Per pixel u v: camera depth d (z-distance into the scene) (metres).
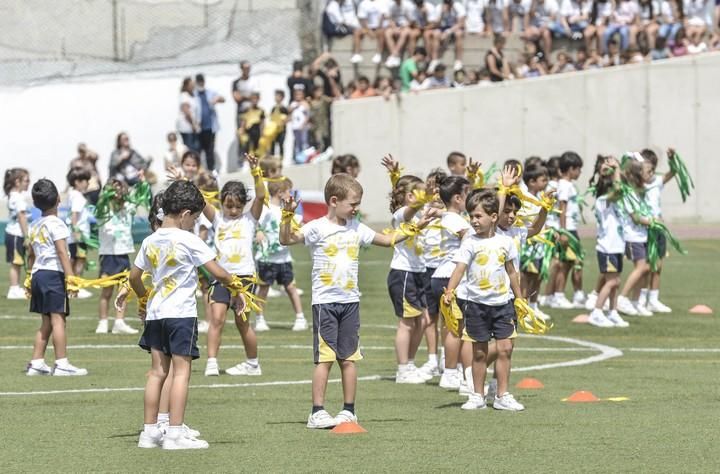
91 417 19.69
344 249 18.67
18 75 65.00
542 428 18.50
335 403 21.11
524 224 23.30
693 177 65.44
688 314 35.03
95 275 45.47
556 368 25.41
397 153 65.00
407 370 23.61
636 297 35.03
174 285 17.03
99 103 65.25
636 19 68.06
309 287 41.97
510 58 68.50
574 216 36.59
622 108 65.50
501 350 20.23
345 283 18.62
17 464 16.08
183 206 17.20
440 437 17.83
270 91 66.06
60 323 24.44
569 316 34.47
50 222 24.25
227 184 25.20
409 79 66.06
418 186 23.12
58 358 24.50
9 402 21.19
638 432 18.09
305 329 32.34
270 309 36.66
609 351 28.08
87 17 65.38
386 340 30.27
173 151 59.44
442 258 23.34
